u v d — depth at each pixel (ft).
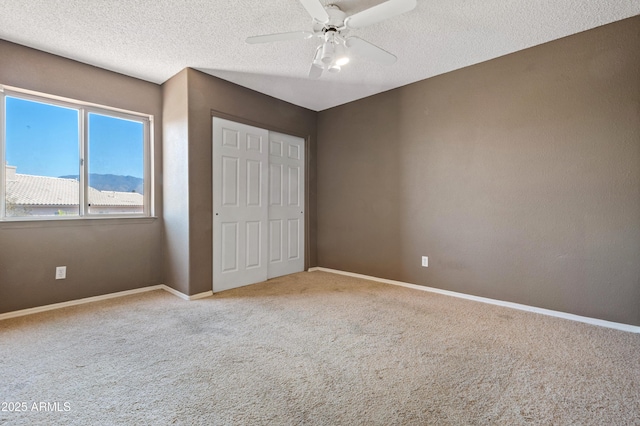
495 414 4.66
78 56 9.39
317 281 12.64
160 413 4.65
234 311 9.07
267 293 10.93
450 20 7.59
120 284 10.62
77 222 9.72
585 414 4.66
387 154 12.39
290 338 7.26
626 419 4.55
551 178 8.73
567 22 7.75
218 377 5.62
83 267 9.84
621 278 7.78
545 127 8.79
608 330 7.72
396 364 6.10
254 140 12.23
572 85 8.37
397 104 12.01
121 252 10.64
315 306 9.53
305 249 14.67
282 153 13.58
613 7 7.13
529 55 9.01
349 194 13.74
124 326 7.91
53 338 7.18
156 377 5.61
